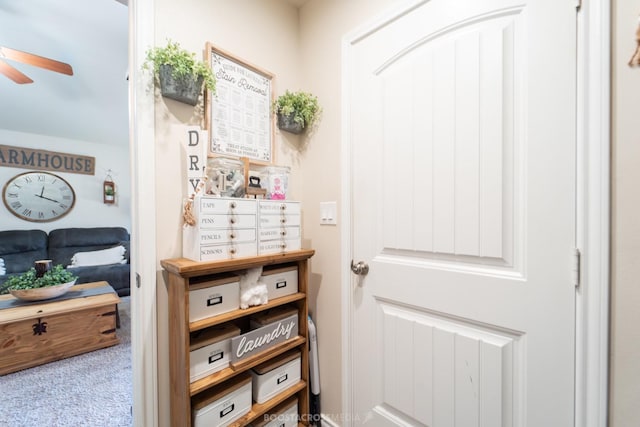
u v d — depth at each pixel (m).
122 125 3.93
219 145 1.14
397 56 1.07
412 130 1.04
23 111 3.31
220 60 1.15
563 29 0.73
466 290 0.91
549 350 0.76
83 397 1.66
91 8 2.04
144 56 0.96
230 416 1.01
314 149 1.41
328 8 1.34
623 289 0.66
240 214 1.01
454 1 0.92
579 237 0.72
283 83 1.42
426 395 1.01
